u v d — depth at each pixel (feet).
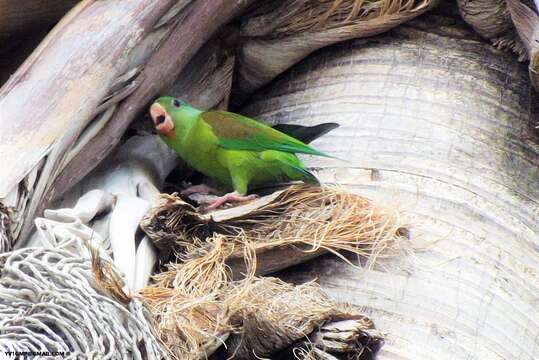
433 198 34.22
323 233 31.83
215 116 34.04
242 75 40.16
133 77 34.42
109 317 25.53
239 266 31.94
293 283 32.19
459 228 33.42
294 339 28.45
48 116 31.99
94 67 33.19
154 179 36.17
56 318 25.11
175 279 30.45
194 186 36.17
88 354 24.56
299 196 32.73
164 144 37.24
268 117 39.42
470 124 36.50
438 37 38.88
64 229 29.96
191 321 28.58
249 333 28.68
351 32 38.88
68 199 34.04
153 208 32.09
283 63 39.70
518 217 34.42
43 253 26.84
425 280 31.76
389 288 31.60
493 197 34.63
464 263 32.35
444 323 30.83
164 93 36.11
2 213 30.12
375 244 31.96
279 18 38.63
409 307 31.27
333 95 38.40
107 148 34.37
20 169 30.73
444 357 30.14
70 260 26.78
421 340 30.45
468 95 37.24
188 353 28.19
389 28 39.11
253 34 39.11
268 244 31.55
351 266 32.19
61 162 32.30
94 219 32.60
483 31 38.17
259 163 33.78
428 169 35.06
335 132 36.88
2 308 25.82
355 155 35.88
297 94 39.37
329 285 31.99
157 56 35.04
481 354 30.30
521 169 35.81
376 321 31.04
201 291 29.84
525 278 32.83
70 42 33.50
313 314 28.63
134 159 36.17
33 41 40.93
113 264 27.71
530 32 35.83
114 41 33.71
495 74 37.96
